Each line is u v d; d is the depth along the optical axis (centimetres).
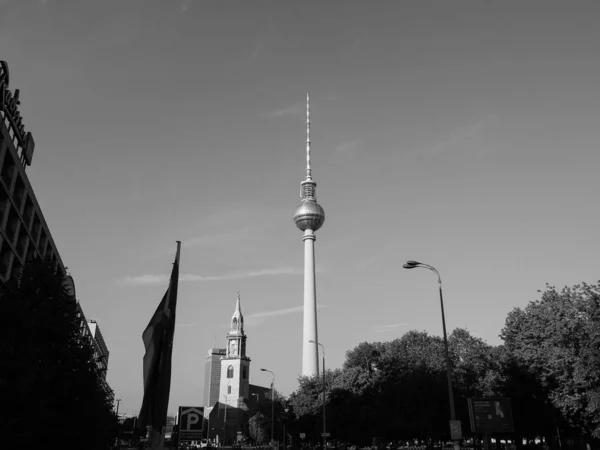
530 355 6031
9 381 3309
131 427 9650
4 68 5716
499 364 7506
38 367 3406
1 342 3519
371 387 8294
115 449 8188
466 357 7800
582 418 5525
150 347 2281
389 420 7269
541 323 6034
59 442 3653
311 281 18700
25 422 3284
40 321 3725
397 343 9038
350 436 8194
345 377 8594
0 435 3181
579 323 5209
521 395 6119
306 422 9706
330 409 8475
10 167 6122
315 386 10050
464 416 6906
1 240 6019
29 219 7044
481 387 7200
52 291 4034
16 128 6400
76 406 3797
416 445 10506
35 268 4069
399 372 8062
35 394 3422
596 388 4731
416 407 7019
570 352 5175
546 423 6228
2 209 6006
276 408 11744
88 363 3941
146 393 2228
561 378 5272
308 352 17238
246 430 18950
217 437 19000
